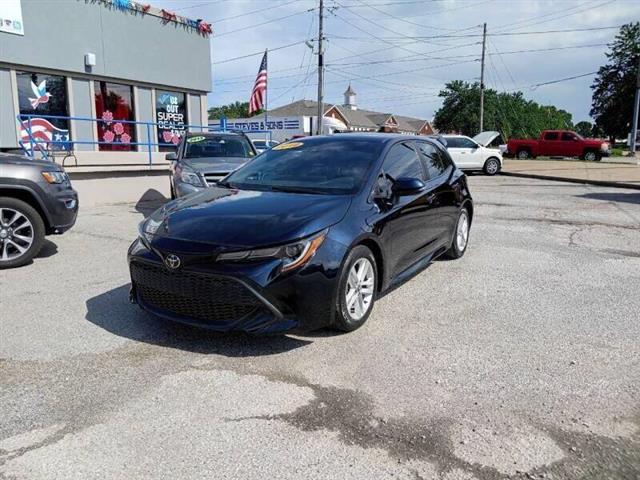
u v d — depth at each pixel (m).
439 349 3.75
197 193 4.71
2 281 5.43
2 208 5.82
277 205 4.00
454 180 6.09
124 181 12.23
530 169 23.00
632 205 11.48
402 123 83.81
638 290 5.20
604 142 31.84
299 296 3.51
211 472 2.42
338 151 4.94
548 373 3.39
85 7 13.02
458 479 2.36
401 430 2.74
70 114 13.09
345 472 2.41
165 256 3.63
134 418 2.85
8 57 11.52
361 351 3.70
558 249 7.04
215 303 3.53
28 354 3.64
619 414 2.91
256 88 23.06
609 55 61.19
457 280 5.49
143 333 3.99
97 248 7.01
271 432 2.72
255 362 3.51
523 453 2.55
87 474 2.40
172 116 16.06
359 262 4.00
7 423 2.79
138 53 14.51
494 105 62.38
